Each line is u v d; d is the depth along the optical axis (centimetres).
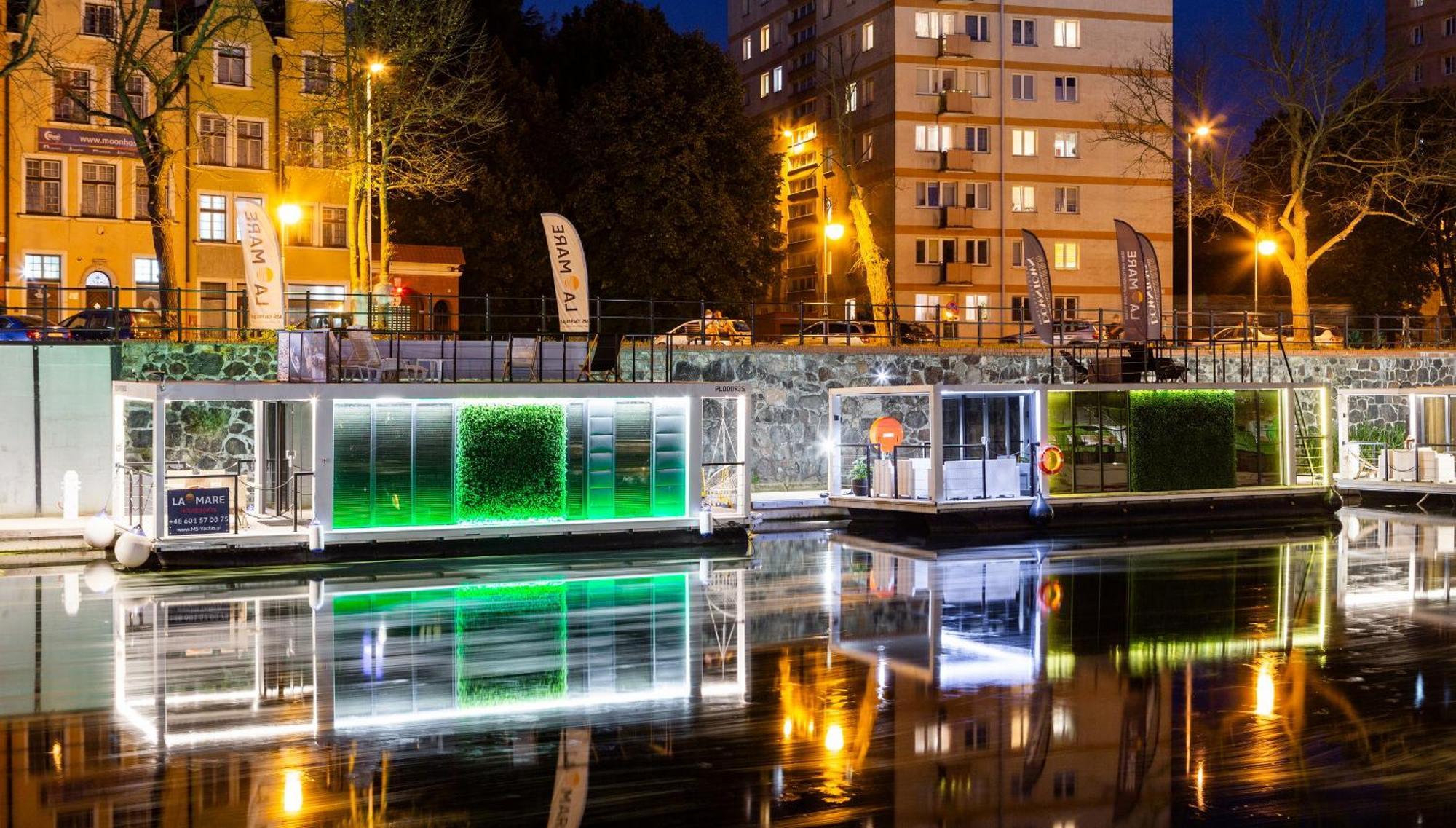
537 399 2762
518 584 2338
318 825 1115
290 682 1596
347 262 5272
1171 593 2248
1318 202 7044
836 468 3459
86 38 4809
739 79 6344
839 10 7619
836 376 3975
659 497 2858
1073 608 2105
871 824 1127
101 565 2542
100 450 3144
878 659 1728
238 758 1295
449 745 1341
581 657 1738
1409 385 4688
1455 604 2144
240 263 5081
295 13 5144
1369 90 5816
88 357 3134
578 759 1296
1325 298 7562
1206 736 1381
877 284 5138
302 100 5156
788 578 2417
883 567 2562
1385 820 1145
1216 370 4406
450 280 5669
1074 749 1337
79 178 4828
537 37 7288
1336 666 1695
